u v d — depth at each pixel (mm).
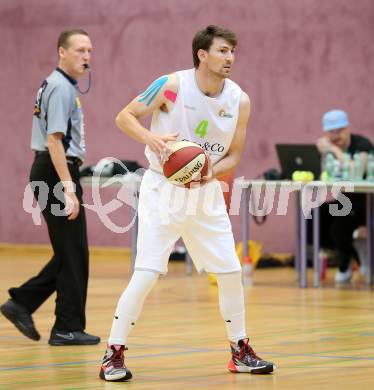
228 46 9023
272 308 15609
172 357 10469
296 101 27141
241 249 22906
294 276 22547
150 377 9203
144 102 9203
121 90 29625
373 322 13641
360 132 26438
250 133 27688
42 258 28125
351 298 17250
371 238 20234
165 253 9180
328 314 14695
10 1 31438
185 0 28672
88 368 9828
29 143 31125
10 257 28609
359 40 26375
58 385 8750
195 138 9266
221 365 9914
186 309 15586
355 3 26391
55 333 11711
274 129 27453
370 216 20219
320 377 9039
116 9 29719
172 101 9172
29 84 31188
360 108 26391
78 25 30328
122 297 9133
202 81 9156
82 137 11859
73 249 11711
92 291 18906
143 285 9086
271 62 27453
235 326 9445
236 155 9547
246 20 27766
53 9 30781
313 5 26906
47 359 10492
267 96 27500
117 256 28984
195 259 9484
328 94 26766
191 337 12148
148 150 9367
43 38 30984
